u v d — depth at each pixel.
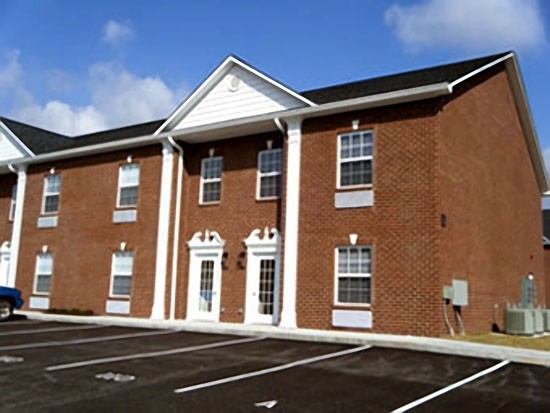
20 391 8.02
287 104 18.25
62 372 9.55
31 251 24.66
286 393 8.27
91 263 22.50
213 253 20.02
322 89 20.70
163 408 7.23
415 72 19.61
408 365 10.84
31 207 25.17
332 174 17.00
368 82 19.83
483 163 18.70
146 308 20.45
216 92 20.05
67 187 24.14
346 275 16.33
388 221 15.78
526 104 22.23
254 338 15.00
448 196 15.84
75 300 22.64
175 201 20.75
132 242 21.42
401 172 15.82
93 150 23.05
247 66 19.12
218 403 7.56
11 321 19.36
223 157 20.48
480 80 18.88
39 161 25.12
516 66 20.75
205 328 16.62
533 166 24.53
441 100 15.76
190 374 9.58
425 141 15.57
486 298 17.94
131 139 21.70
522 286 21.70
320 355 11.99
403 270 15.33
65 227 23.73
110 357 11.32
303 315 16.73
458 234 16.30
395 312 15.25
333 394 8.26
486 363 11.24
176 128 20.88
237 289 19.11
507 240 20.48
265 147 19.45
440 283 14.86
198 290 20.22
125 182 22.28
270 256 18.59
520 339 15.28
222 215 20.03
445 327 14.98
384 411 7.34
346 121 17.05
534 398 8.17
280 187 18.86
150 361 10.91
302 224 17.27
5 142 26.77
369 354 12.20
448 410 7.45
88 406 7.23
